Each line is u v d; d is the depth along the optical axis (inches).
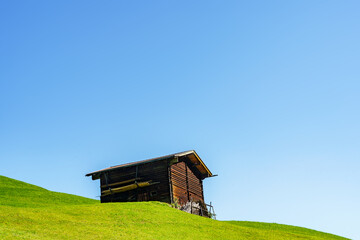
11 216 1107.9
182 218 1504.7
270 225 1973.4
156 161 1818.4
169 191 1747.0
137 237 1103.6
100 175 1915.6
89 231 1088.2
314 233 1902.1
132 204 1590.8
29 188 2331.4
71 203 2003.0
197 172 2123.5
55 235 987.3
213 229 1424.7
